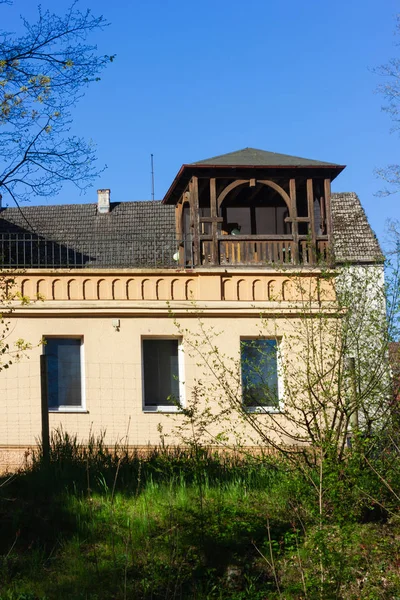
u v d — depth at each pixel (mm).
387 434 13578
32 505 13359
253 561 11984
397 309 14156
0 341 14039
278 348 15672
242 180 20766
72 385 19125
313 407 13891
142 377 19219
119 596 10883
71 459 15188
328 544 10742
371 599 10258
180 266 21266
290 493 13523
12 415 18719
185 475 14336
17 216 31797
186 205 22734
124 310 19219
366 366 14062
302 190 22469
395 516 12219
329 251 17734
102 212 31969
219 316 19422
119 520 12891
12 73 13977
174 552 11453
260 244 20625
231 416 18344
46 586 11023
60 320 19109
